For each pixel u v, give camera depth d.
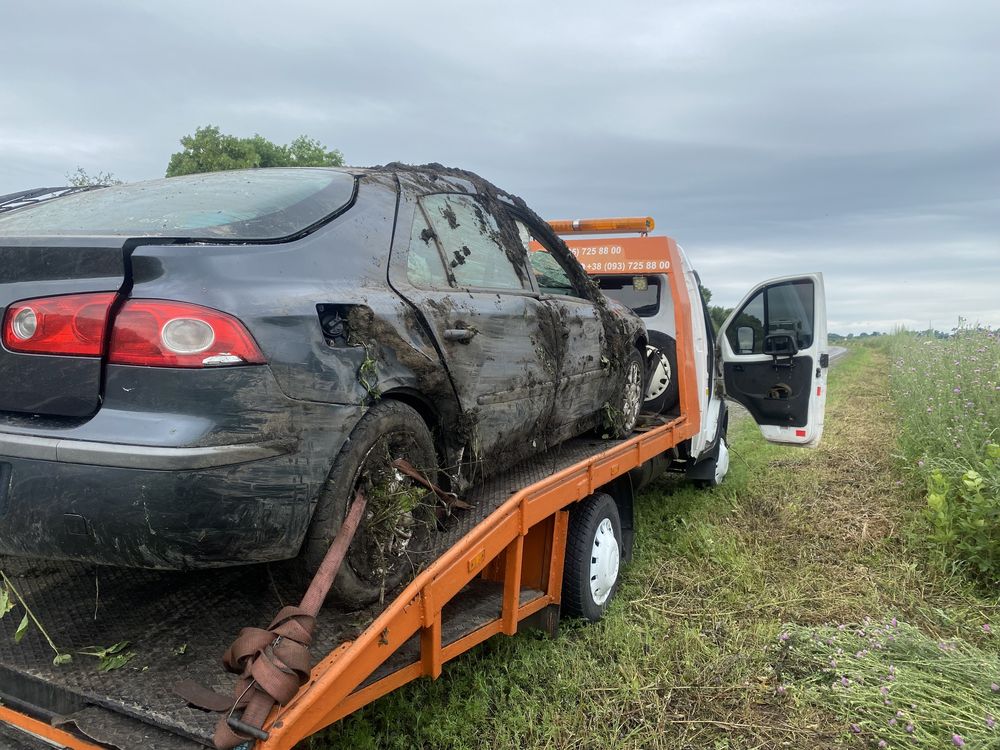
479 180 3.86
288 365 2.13
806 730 3.14
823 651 3.70
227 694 1.96
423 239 3.07
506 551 3.26
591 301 4.77
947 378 7.94
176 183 2.93
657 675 3.55
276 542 2.12
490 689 3.33
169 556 1.96
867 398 13.58
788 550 5.38
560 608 3.97
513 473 3.85
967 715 3.05
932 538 5.05
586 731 3.10
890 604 4.46
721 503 6.49
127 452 1.88
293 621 1.95
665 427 5.44
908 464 6.92
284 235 2.43
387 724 2.99
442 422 3.02
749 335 6.95
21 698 2.10
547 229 4.45
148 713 1.88
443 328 2.88
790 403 6.67
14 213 2.83
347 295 2.46
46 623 2.37
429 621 2.52
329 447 2.26
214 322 2.01
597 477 4.09
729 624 4.13
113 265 2.04
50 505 1.93
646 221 6.20
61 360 2.03
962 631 4.07
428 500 2.81
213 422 1.96
